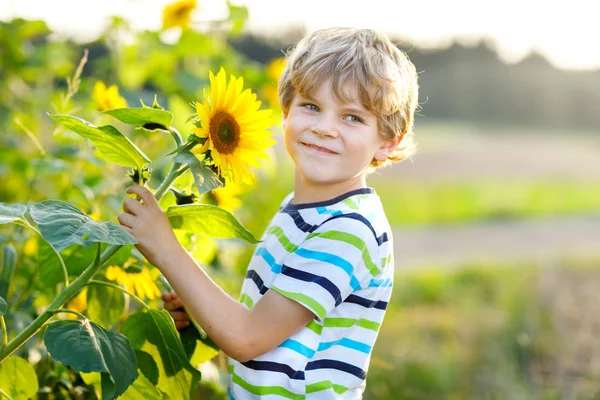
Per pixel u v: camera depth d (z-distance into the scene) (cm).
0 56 350
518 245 905
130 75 344
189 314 189
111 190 238
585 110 2625
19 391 174
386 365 262
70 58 382
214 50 341
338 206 175
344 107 171
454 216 1123
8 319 202
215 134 158
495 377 364
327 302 165
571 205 1252
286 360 167
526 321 412
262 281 178
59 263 182
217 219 161
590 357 391
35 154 284
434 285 592
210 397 229
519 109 2717
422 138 2320
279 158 426
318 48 175
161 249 157
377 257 172
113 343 147
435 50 2797
